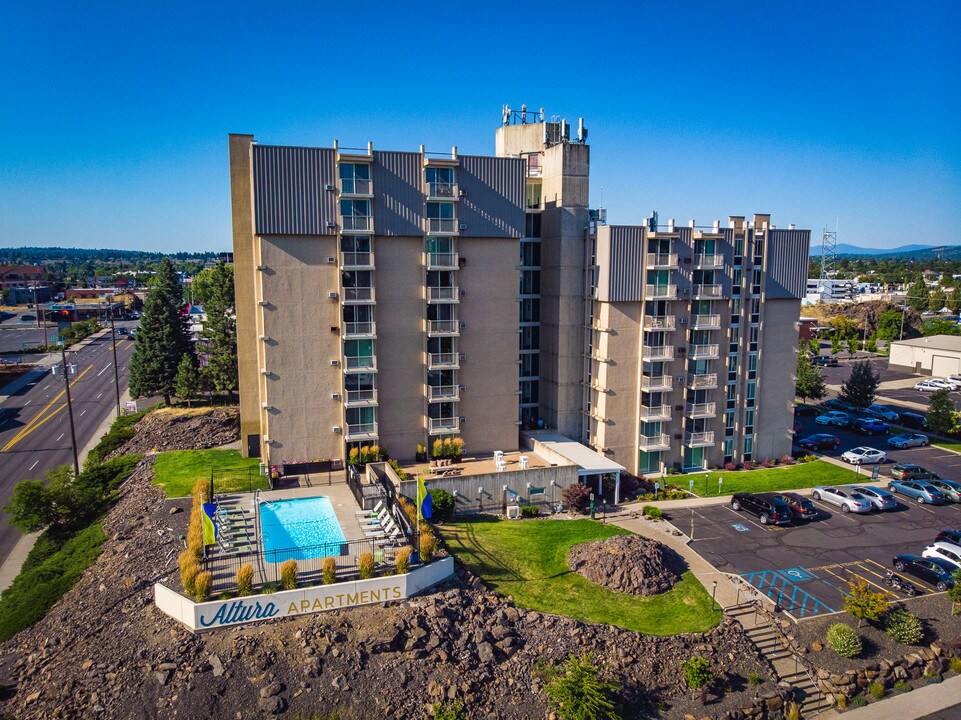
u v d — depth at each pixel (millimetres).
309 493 47188
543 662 32312
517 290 55938
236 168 54469
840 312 187875
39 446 71250
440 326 53406
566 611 36344
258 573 34594
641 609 37281
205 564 35094
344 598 33438
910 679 35031
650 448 58469
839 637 35344
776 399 63812
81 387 96188
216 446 65812
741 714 31328
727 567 42969
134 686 28828
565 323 60375
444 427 54812
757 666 33906
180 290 100312
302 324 50281
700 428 60500
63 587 38625
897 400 96438
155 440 66875
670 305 58188
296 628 31766
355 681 29641
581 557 41344
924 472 59156
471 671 31125
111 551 41406
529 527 46906
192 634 31156
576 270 59969
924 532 49094
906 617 36969
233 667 29484
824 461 65125
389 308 52344
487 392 56375
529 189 62438
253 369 57469
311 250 49719
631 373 58281
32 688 30203
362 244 50906
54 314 170375
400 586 34375
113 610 34000
